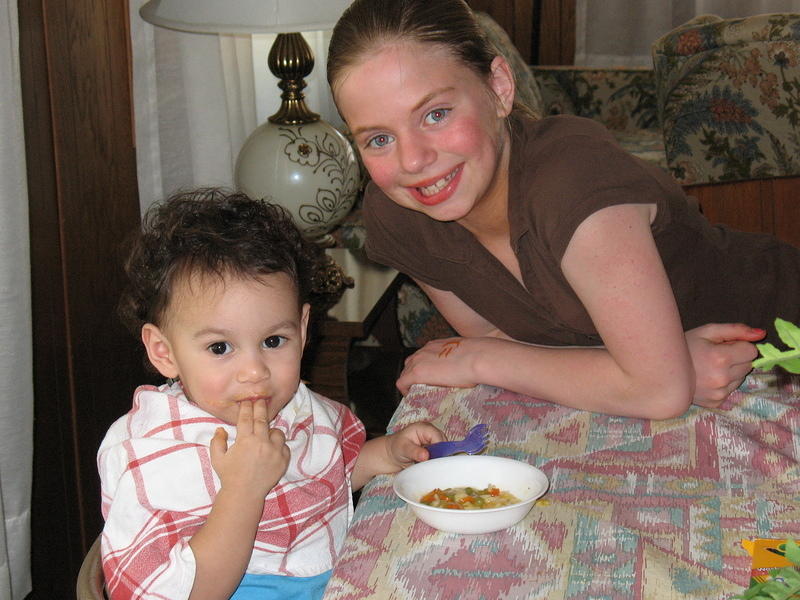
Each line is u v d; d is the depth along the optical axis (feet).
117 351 7.22
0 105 5.14
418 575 2.57
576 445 3.35
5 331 5.34
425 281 4.58
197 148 7.52
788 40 8.67
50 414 6.32
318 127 6.84
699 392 3.56
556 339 4.29
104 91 6.78
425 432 3.54
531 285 3.87
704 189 5.89
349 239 8.47
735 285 4.29
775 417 3.53
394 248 4.48
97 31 6.64
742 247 4.38
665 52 9.33
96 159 6.72
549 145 3.67
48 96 6.16
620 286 3.39
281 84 6.84
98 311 6.88
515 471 3.04
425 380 4.02
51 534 6.40
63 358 6.46
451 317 4.72
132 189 7.23
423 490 3.04
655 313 3.39
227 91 8.03
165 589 3.09
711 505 2.89
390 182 3.59
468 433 3.51
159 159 7.36
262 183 6.71
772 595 1.76
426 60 3.37
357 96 3.43
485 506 2.87
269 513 3.47
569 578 2.53
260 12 6.28
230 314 3.35
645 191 3.48
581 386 3.60
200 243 3.41
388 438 3.73
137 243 3.67
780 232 5.82
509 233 3.83
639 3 14.92
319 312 6.98
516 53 11.50
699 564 2.57
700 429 3.40
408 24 3.36
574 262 3.45
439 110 3.43
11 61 5.21
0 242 5.24
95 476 6.97
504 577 2.55
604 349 3.76
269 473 3.27
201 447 3.38
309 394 3.82
